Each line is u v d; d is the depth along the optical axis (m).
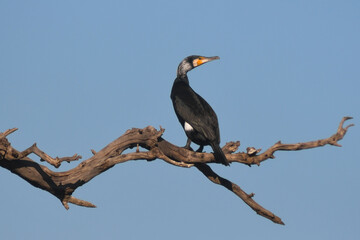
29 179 10.55
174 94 14.46
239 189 12.80
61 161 9.82
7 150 9.71
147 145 12.02
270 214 12.80
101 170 11.06
